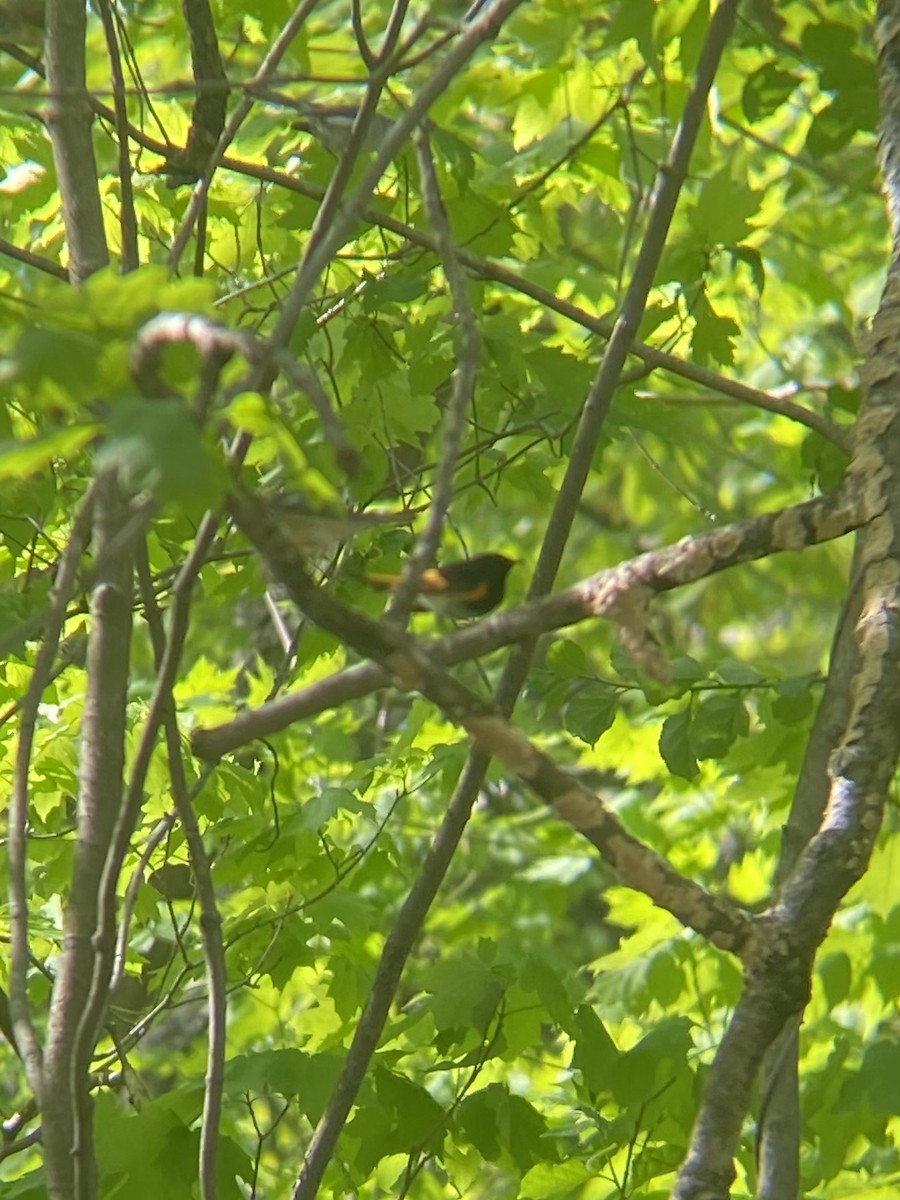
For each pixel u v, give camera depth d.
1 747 8.25
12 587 8.49
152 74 10.46
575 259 12.88
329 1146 6.58
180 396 3.61
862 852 5.04
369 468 8.25
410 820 13.41
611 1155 7.66
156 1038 13.20
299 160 9.31
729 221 8.35
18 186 9.27
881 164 6.79
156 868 8.19
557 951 8.95
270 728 5.02
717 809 12.42
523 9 10.63
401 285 7.90
